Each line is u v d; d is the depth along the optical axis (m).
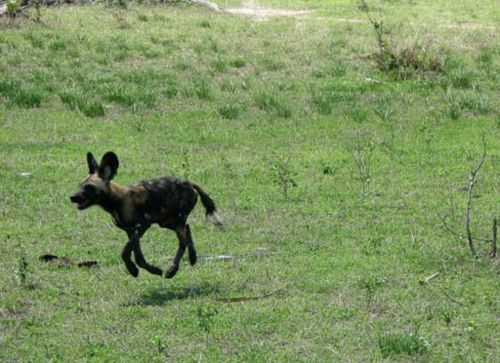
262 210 22.48
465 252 19.75
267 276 18.34
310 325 16.16
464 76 36.66
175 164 26.17
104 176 16.52
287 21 53.72
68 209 22.47
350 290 17.73
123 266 18.95
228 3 63.16
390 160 26.86
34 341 15.57
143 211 16.92
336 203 23.03
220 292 17.59
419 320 16.41
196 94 34.03
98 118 31.06
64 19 50.91
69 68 38.22
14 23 48.25
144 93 33.38
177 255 17.69
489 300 17.20
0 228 21.08
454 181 25.03
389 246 20.06
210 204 18.23
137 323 16.20
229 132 29.61
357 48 43.69
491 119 31.61
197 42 44.78
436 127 30.52
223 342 15.56
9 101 32.16
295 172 25.30
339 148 28.08
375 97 34.38
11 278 18.14
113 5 56.84
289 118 31.41
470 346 15.54
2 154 26.86
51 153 27.11
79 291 17.64
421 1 65.19
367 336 15.84
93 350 15.12
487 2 64.81
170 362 14.81
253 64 39.97
